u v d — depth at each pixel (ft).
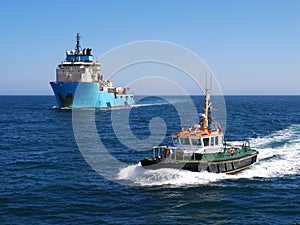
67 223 82.84
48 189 107.34
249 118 369.71
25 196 100.94
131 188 106.73
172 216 86.94
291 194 102.53
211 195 100.42
